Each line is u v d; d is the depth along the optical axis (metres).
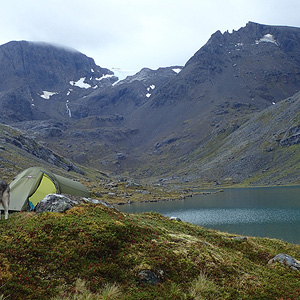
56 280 10.73
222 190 194.88
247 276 14.21
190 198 143.12
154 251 13.90
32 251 11.84
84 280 10.98
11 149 178.25
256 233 51.03
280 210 80.06
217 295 11.98
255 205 96.12
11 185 24.69
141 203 120.62
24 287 9.88
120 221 16.31
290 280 14.70
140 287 11.47
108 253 13.05
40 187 25.20
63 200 17.78
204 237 20.77
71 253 12.18
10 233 13.11
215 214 79.12
